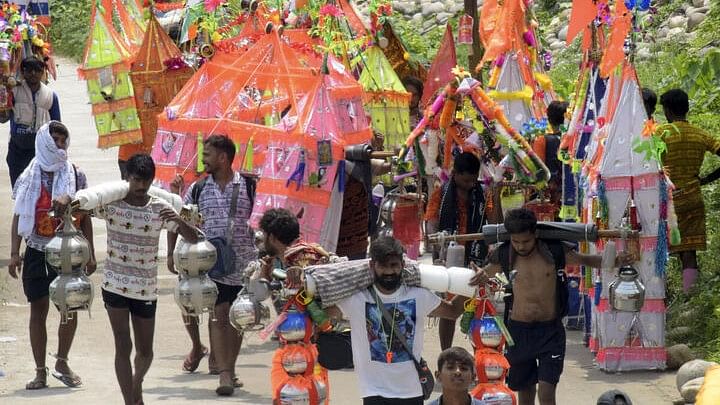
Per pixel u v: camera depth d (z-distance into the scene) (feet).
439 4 210.59
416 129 80.07
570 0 196.85
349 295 55.01
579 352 87.56
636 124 79.82
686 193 91.61
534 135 92.48
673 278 96.37
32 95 111.96
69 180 79.36
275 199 84.07
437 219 78.89
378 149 104.01
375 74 109.81
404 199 85.66
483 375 56.03
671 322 89.92
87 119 186.39
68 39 241.14
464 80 78.02
